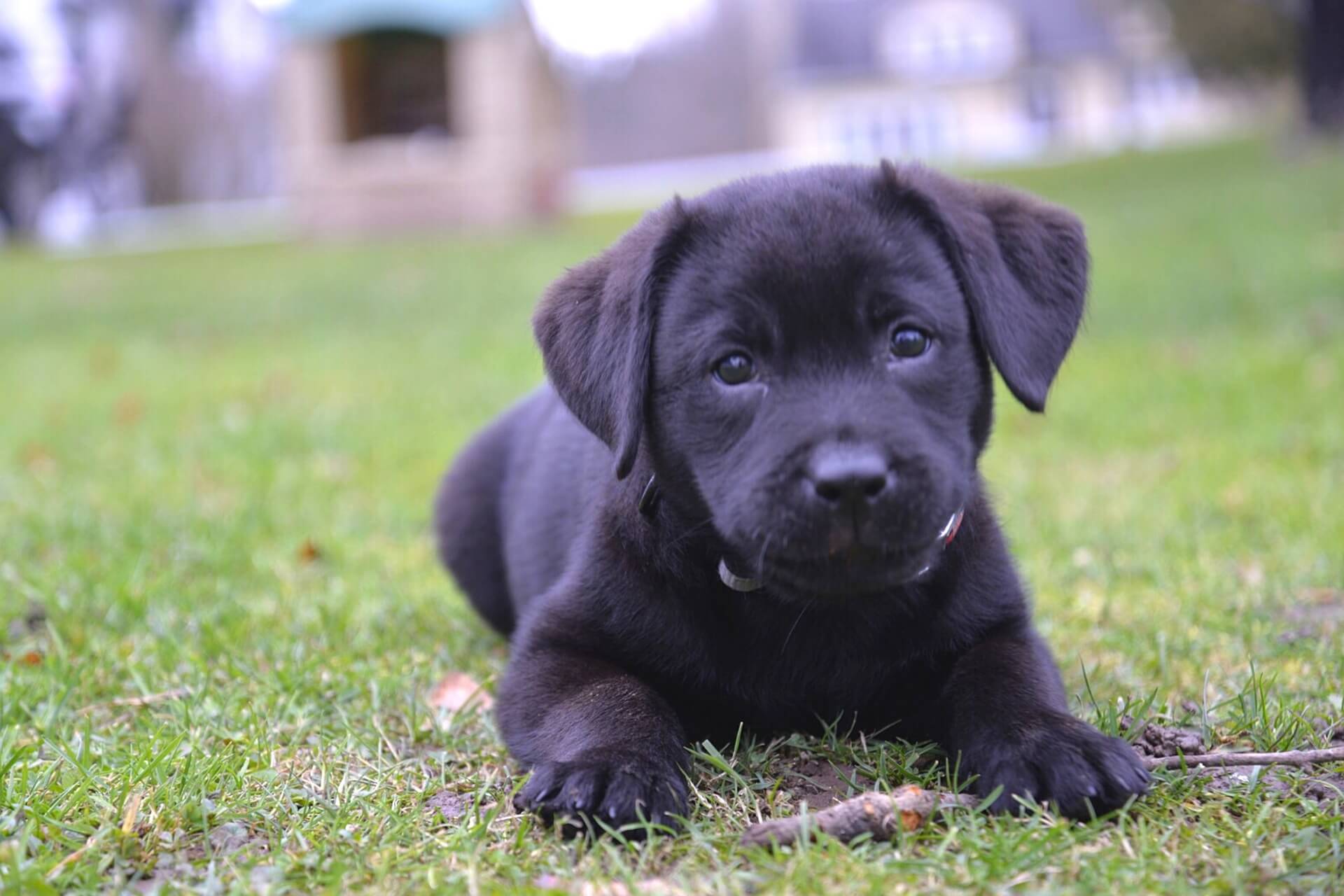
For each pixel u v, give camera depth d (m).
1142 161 6.71
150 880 0.84
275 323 3.25
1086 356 2.27
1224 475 1.46
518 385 2.25
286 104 5.53
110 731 0.97
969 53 13.50
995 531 0.96
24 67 7.90
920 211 0.91
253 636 1.10
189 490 1.54
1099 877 0.82
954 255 0.91
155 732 0.95
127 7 9.85
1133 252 3.46
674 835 0.85
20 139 7.82
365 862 0.84
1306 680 1.00
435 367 2.48
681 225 0.92
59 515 1.37
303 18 5.30
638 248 0.92
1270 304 2.56
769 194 0.92
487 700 1.01
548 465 1.08
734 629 0.92
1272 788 0.88
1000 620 0.94
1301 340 2.20
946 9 13.41
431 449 1.79
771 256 0.89
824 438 0.85
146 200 10.25
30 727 0.98
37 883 0.82
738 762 0.91
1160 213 4.26
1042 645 0.95
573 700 0.91
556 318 0.94
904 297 0.89
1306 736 0.92
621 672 0.93
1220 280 2.88
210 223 8.25
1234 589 1.13
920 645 0.93
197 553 1.27
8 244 6.81
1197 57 8.90
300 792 0.90
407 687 1.02
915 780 0.90
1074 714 0.94
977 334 0.91
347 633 1.11
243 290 3.89
